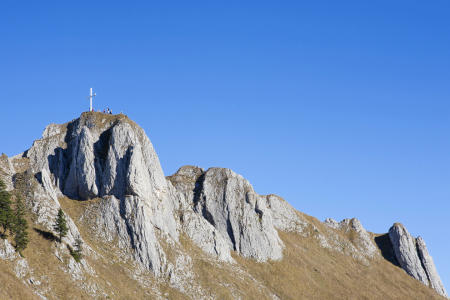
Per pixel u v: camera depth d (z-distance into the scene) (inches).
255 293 5708.7
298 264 6678.2
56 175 5979.3
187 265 5551.2
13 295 3868.1
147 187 5797.2
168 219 5930.1
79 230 5319.9
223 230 6628.9
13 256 4229.8
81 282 4434.1
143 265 5246.1
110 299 4483.3
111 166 5831.7
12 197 4987.7
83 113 6491.1
